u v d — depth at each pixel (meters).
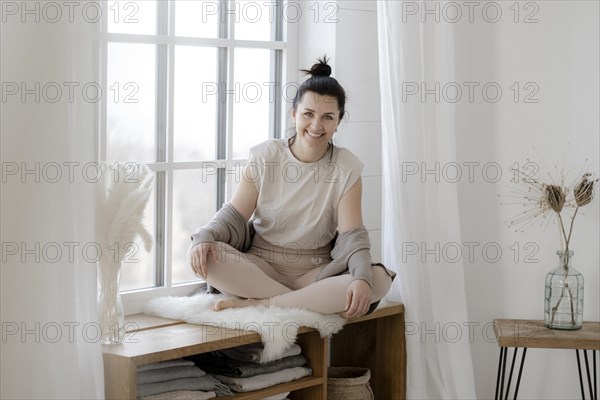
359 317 3.04
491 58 3.59
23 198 2.23
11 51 2.20
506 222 3.61
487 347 3.63
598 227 3.49
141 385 2.53
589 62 3.48
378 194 3.61
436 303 3.32
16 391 2.26
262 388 2.78
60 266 2.28
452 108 3.32
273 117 3.44
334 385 3.13
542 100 3.54
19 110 2.21
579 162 3.51
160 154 3.08
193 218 3.20
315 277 3.05
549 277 3.32
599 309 3.50
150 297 3.04
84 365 2.37
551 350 3.60
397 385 3.33
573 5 3.48
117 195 2.55
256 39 3.35
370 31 3.52
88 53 2.31
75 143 2.31
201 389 2.65
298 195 3.05
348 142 3.46
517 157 3.58
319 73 3.08
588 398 3.56
